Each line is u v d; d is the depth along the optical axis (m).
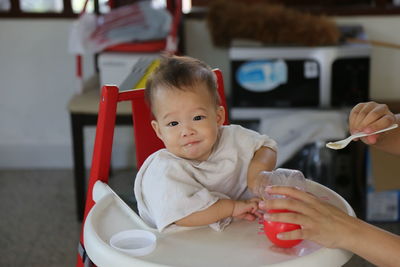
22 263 2.12
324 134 2.25
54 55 2.88
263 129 2.30
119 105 2.26
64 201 2.65
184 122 1.10
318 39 2.32
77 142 2.36
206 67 1.15
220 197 1.14
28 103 2.96
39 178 2.91
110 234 1.11
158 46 2.36
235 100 2.37
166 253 1.03
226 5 2.54
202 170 1.14
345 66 2.30
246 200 1.14
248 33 2.45
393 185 2.26
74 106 2.29
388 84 2.76
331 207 1.01
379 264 0.98
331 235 0.98
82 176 2.39
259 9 2.49
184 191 1.08
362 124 1.12
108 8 2.64
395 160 2.25
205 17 2.64
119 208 1.20
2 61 2.90
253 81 2.33
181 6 2.56
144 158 1.39
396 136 1.20
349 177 2.44
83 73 2.89
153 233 1.10
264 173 1.13
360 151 2.44
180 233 1.10
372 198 2.33
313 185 1.29
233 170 1.15
